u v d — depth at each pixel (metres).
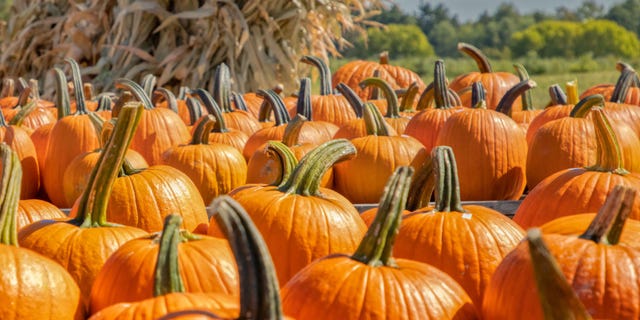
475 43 92.19
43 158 4.70
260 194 2.74
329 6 8.22
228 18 7.67
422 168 2.91
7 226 2.19
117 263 2.25
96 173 2.57
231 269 2.26
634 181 2.96
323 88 5.66
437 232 2.49
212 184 3.99
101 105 5.68
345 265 2.03
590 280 1.96
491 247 2.47
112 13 8.03
